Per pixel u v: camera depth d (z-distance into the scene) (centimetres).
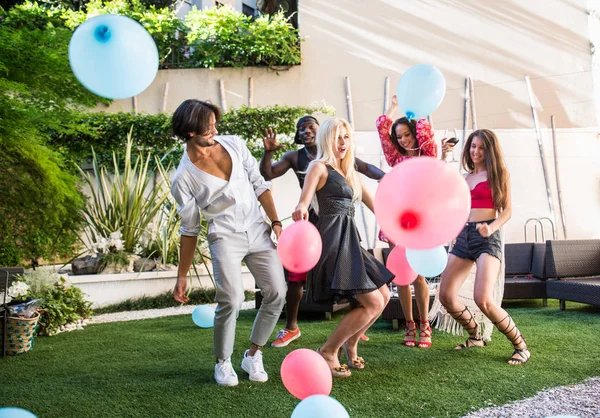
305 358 224
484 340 400
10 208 470
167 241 677
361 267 294
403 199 197
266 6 1112
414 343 395
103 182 672
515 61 952
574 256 586
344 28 946
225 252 293
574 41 952
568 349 375
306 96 938
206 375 319
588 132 935
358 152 897
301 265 267
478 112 948
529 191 923
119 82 186
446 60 950
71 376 321
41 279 479
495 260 350
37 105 475
